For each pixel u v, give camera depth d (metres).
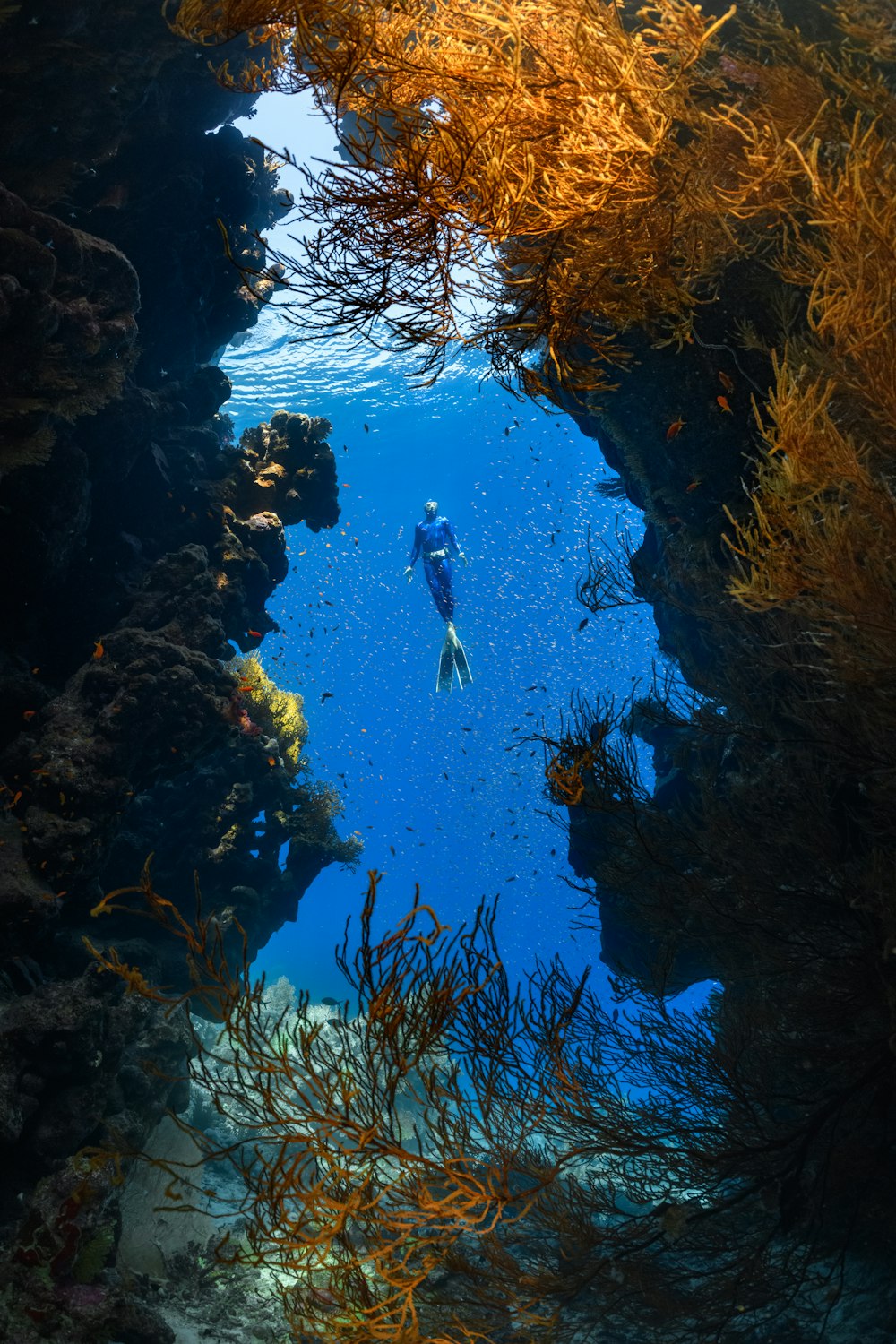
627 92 3.05
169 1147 10.62
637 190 3.25
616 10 3.22
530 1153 5.29
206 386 12.63
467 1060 4.64
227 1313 8.41
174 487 11.76
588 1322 6.07
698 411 7.93
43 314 8.28
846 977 6.69
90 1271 7.23
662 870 8.19
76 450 9.68
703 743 9.72
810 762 7.45
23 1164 7.96
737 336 7.02
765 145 3.68
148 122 10.52
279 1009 14.18
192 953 3.29
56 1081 8.18
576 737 7.86
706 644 10.47
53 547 9.78
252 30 2.80
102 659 9.95
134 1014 9.32
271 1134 3.42
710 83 4.32
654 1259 6.40
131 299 9.28
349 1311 3.49
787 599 4.18
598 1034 7.05
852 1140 6.91
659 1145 6.21
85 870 9.27
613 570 10.08
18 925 8.41
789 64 4.57
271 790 13.27
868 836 7.30
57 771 9.14
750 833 8.00
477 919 3.36
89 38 9.28
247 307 12.83
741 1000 7.96
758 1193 7.07
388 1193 3.46
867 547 3.98
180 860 12.30
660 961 8.11
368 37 2.66
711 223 4.12
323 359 26.97
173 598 10.75
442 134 2.77
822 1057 6.84
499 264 3.12
